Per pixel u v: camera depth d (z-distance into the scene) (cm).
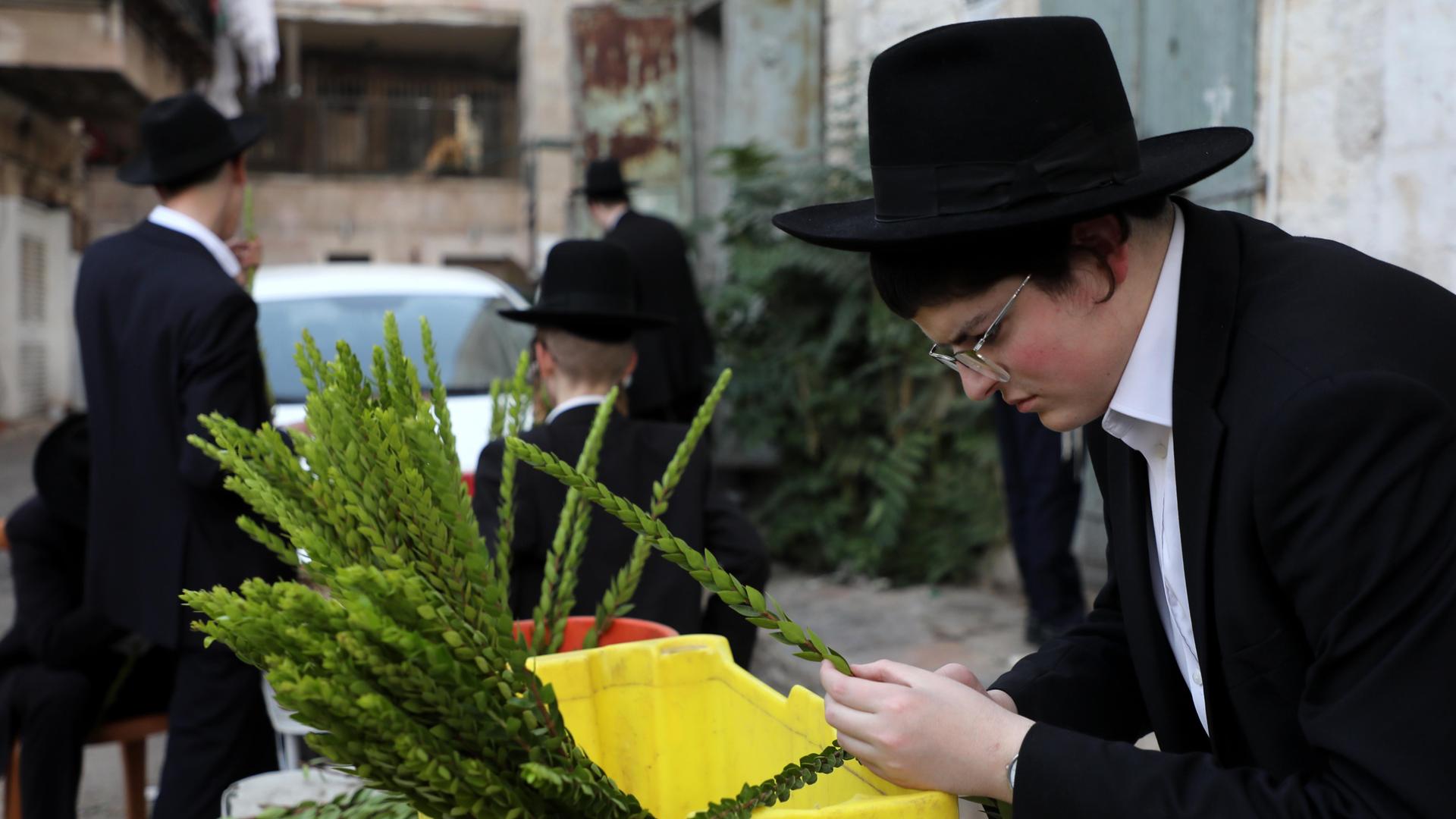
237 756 286
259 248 339
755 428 623
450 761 109
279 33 2417
